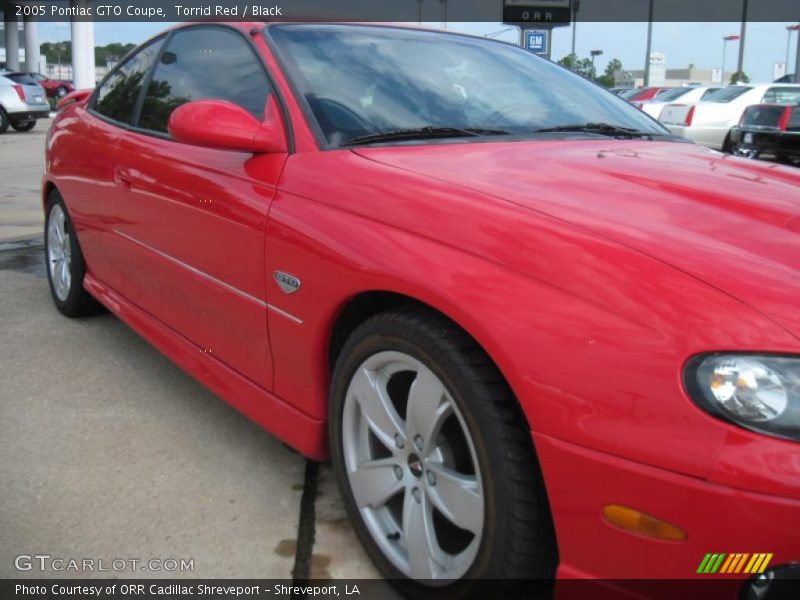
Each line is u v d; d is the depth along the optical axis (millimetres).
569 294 1577
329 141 2346
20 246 5941
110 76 3873
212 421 3000
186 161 2734
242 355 2500
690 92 18094
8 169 11336
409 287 1793
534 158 2270
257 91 2598
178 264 2789
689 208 1869
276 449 2785
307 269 2096
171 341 2963
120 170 3205
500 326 1616
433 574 1869
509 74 3000
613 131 2818
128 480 2541
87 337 3916
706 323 1451
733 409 1387
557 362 1541
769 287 1507
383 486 2010
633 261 1582
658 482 1426
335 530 2293
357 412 2076
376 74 2682
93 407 3096
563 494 1548
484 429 1660
